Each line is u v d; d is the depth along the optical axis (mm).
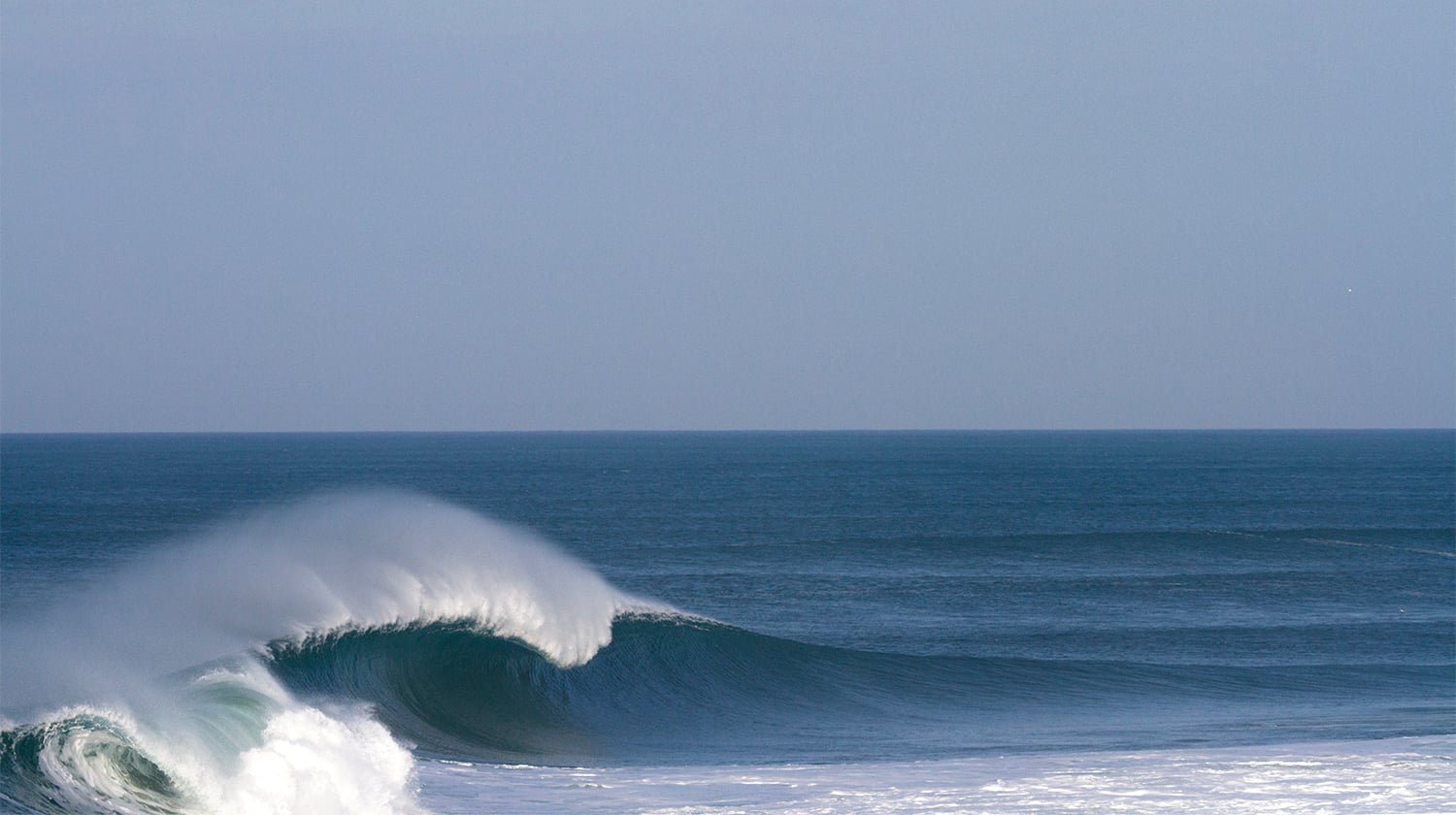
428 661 71000
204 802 39094
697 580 162500
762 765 59094
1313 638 116062
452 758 59125
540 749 64562
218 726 43312
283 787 40969
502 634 75312
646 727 72625
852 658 88000
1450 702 81938
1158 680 89062
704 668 82250
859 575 168250
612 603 84125
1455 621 126812
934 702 82562
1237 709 80312
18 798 35594
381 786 44344
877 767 54125
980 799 46312
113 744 39062
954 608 138625
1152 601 145000
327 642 67875
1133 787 47906
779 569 175750
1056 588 155625
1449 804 44375
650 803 45812
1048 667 91250
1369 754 54781
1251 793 46531
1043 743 67562
